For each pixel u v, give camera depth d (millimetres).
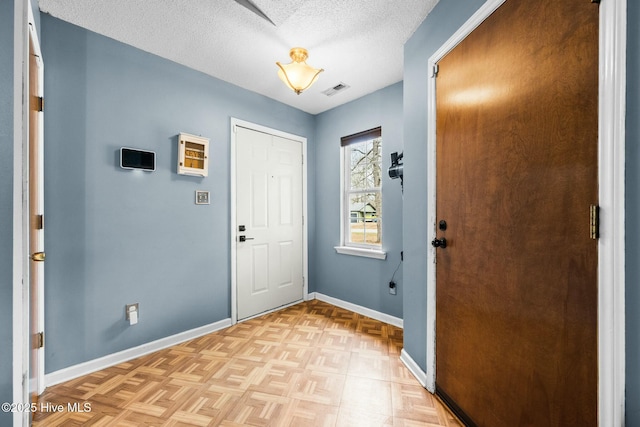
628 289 729
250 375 1784
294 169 3260
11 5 923
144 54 2107
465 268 1366
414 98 1844
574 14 860
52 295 1700
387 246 2693
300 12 1710
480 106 1266
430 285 1624
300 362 1943
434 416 1421
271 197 3018
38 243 1546
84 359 1815
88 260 1841
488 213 1223
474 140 1304
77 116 1799
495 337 1186
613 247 753
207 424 1366
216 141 2539
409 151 1898
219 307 2553
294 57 2105
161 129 2193
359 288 2955
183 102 2318
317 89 2785
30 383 1361
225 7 1668
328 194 3328
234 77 2541
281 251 3113
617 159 742
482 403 1251
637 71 703
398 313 2594
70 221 1769
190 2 1622
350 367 1874
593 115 810
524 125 1043
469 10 1335
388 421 1383
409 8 1665
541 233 982
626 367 735
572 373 882
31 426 1350
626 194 730
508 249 1120
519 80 1062
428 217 1644
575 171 866
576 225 865
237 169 2703
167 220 2227
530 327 1026
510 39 1100
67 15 1709
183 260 2318
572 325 882
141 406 1496
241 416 1421
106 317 1911
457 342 1420
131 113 2035
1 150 895
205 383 1700
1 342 889
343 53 2154
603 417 782
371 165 3002
